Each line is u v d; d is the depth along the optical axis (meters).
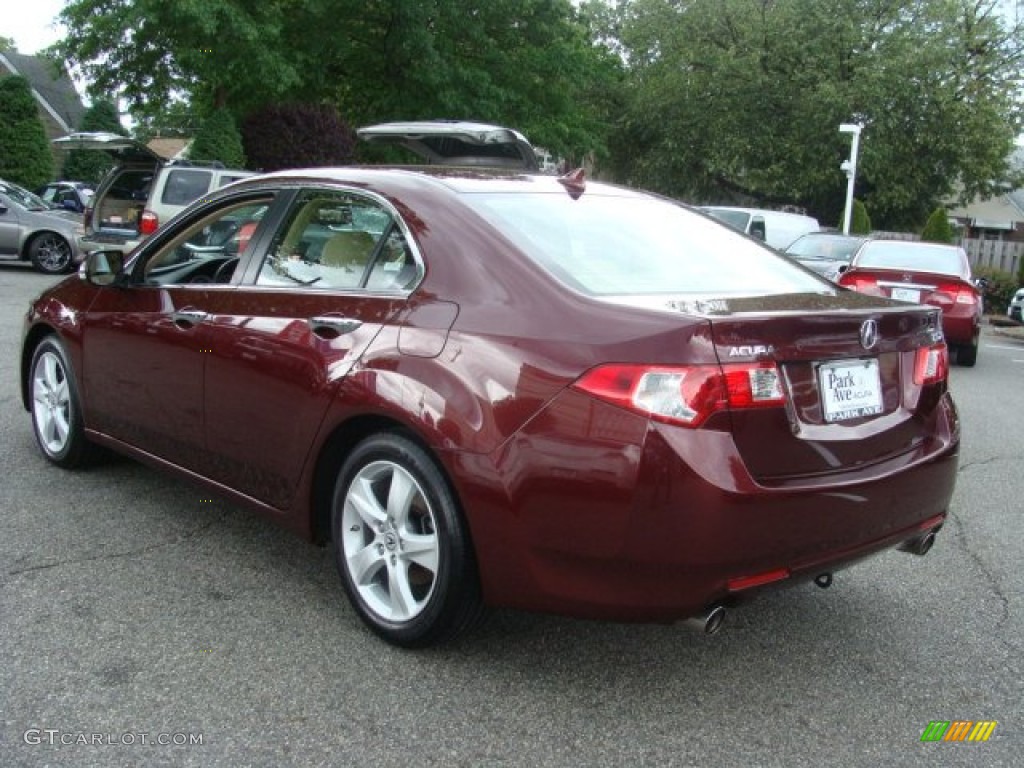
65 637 3.31
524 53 25.42
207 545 4.21
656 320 2.81
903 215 33.47
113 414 4.63
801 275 3.91
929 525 3.42
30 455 5.38
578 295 3.02
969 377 11.23
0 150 29.91
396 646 3.33
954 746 2.91
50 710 2.87
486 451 2.94
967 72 32.03
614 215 3.82
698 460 2.70
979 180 32.03
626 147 37.84
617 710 3.03
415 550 3.21
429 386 3.11
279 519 3.75
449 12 23.31
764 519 2.78
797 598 4.04
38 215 16.09
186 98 23.33
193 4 17.92
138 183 13.67
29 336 5.23
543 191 3.82
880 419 3.24
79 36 19.94
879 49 31.23
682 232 3.91
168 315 4.20
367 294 3.48
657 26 34.28
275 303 3.76
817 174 31.55
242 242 4.20
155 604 3.60
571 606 2.89
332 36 23.14
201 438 4.06
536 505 2.86
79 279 4.97
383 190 3.64
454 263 3.29
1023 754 2.88
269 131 20.83
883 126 30.31
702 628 2.87
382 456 3.28
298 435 3.55
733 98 33.12
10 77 30.16
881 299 3.69
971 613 3.93
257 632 3.42
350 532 3.45
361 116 25.27
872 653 3.53
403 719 2.91
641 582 2.78
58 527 4.34
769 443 2.85
